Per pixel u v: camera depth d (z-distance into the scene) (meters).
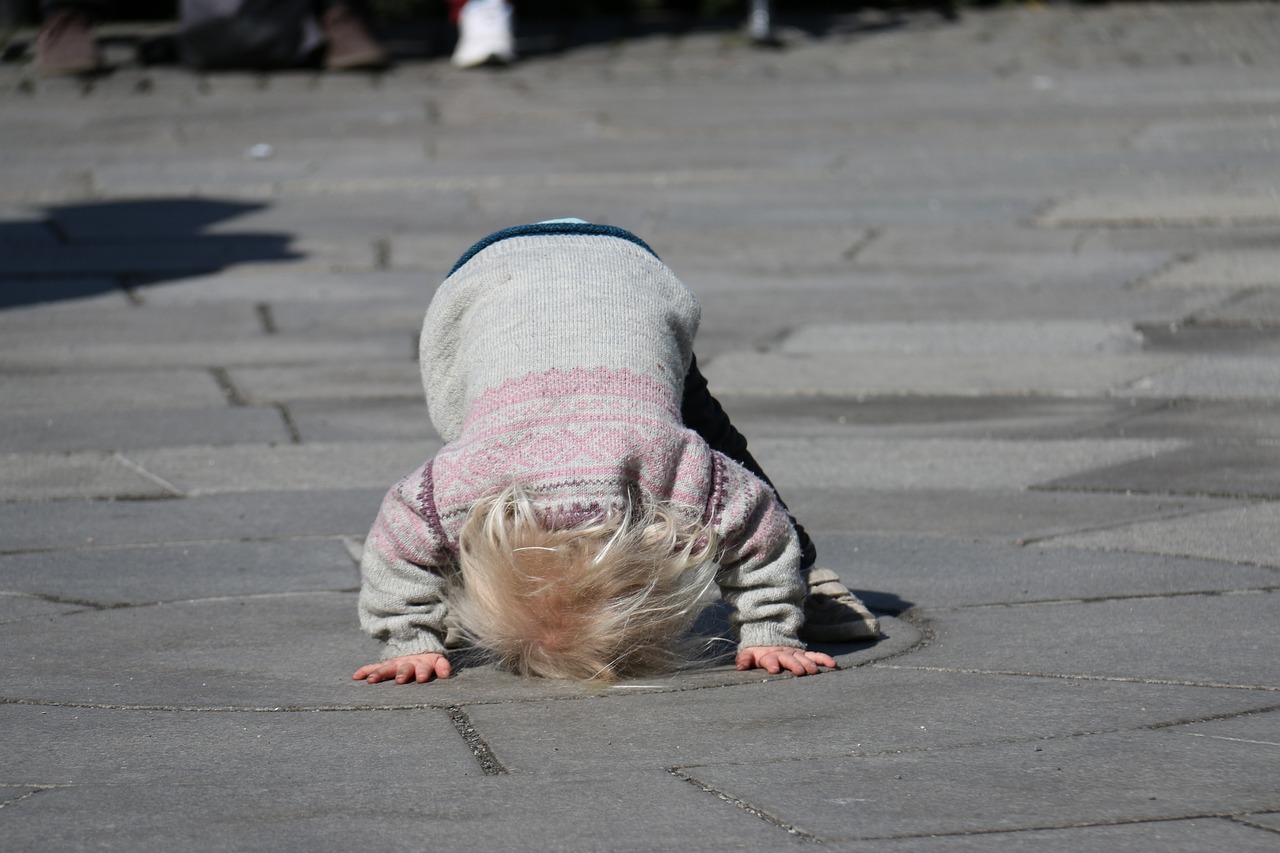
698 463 4.45
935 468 7.25
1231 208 12.41
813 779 3.88
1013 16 24.31
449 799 3.81
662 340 4.65
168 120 17.28
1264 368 8.71
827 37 22.58
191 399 8.65
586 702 4.53
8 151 15.91
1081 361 9.00
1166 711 4.32
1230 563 5.82
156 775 4.02
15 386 8.93
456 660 4.96
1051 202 12.95
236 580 5.86
